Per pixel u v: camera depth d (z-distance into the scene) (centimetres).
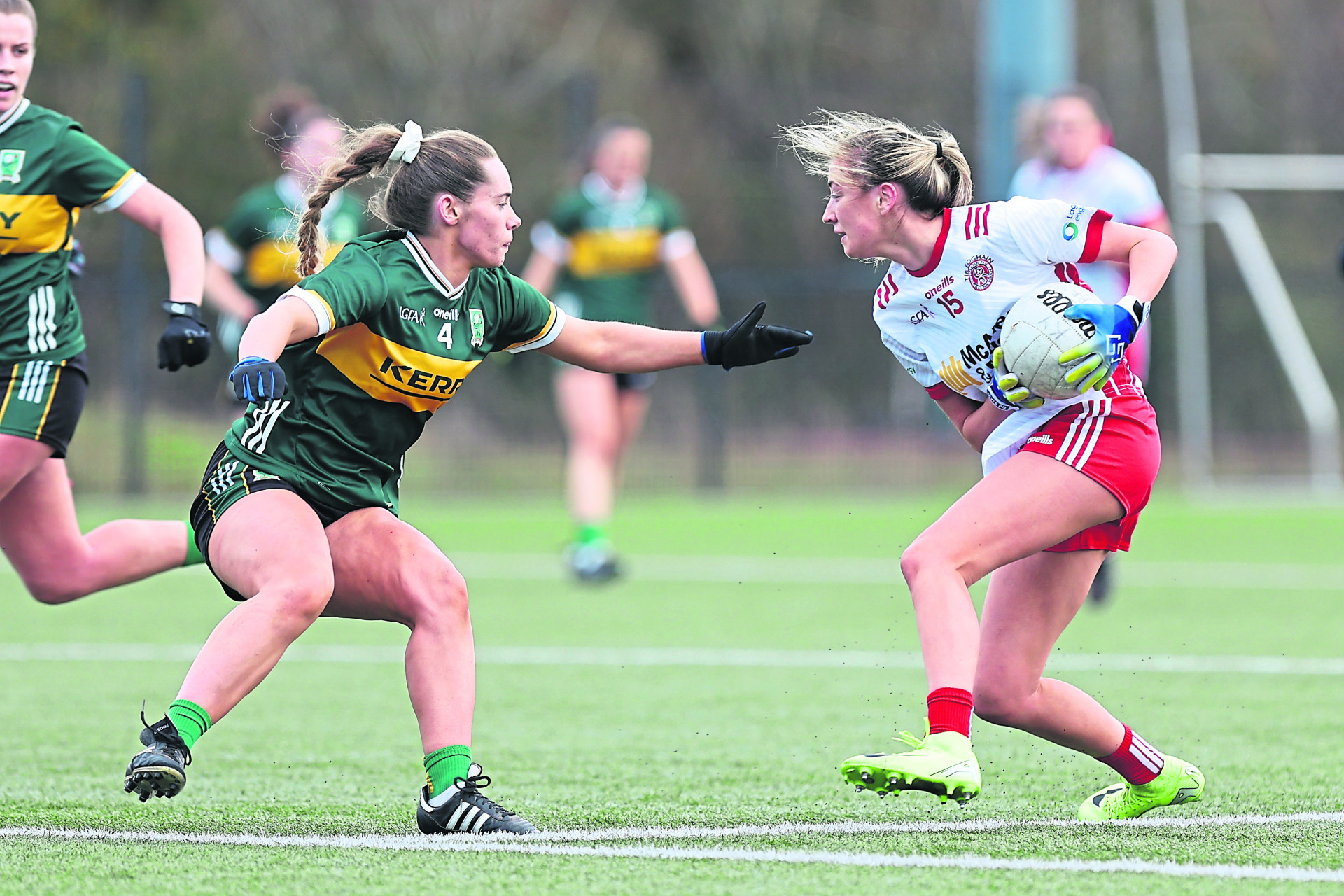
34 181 1669
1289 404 6800
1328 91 8750
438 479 6569
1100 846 1252
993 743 1844
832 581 3669
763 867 1172
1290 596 3362
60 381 1720
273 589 1291
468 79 9344
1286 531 4906
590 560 3516
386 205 1381
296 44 9144
